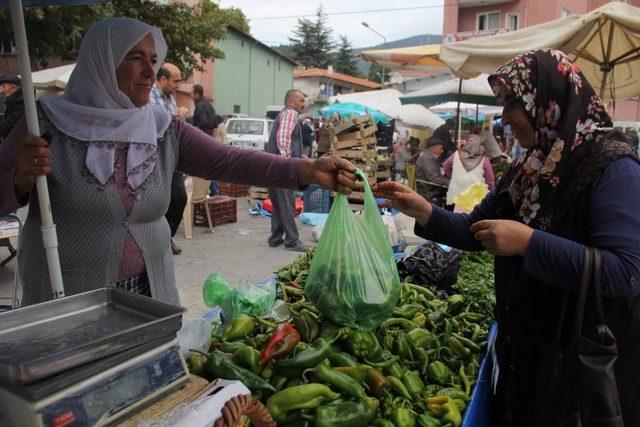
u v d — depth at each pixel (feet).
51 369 3.74
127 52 6.53
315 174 7.64
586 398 5.34
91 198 6.46
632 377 5.66
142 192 6.79
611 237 5.24
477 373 8.11
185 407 4.49
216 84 94.94
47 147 6.20
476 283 12.06
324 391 6.09
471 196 20.85
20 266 6.81
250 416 5.05
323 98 122.72
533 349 6.31
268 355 6.42
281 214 23.07
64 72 27.02
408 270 11.92
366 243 7.49
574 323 5.38
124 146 6.65
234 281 18.58
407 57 33.40
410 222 20.40
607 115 5.96
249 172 7.86
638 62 24.56
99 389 4.06
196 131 7.83
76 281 6.63
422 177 29.43
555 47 19.16
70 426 3.84
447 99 48.42
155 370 4.54
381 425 6.42
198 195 26.68
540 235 5.44
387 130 51.88
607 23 22.41
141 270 7.07
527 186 6.38
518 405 6.61
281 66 129.70
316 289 7.38
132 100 6.85
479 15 81.35
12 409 3.80
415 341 8.23
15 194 6.08
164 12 44.68
